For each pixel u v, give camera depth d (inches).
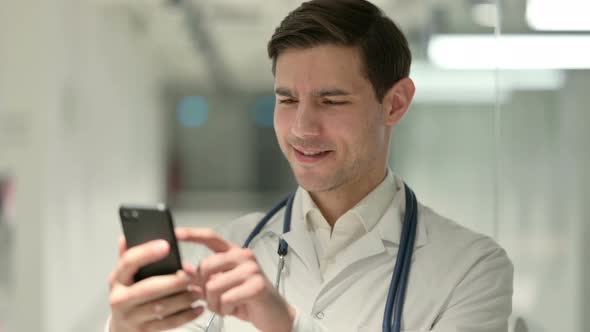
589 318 53.1
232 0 225.6
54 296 156.2
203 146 533.3
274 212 52.7
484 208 91.4
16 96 151.3
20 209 149.6
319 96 42.7
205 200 514.3
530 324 56.9
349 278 46.3
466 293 44.3
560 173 54.9
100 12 225.0
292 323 35.6
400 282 44.6
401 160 147.1
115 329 34.2
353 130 42.9
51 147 155.3
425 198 130.8
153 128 379.9
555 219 55.6
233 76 424.8
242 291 32.5
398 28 46.4
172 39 298.4
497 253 46.9
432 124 131.6
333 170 43.7
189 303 32.8
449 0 113.5
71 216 175.5
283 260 47.3
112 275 33.2
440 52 124.0
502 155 62.0
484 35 89.5
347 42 42.1
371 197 47.5
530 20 56.8
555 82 55.1
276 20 243.3
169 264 33.4
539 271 56.7
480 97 99.9
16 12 151.9
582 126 53.1
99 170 218.8
